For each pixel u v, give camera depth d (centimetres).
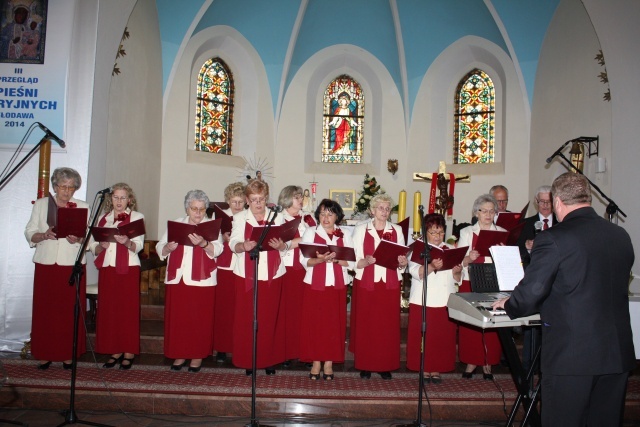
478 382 460
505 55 998
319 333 441
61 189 444
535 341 424
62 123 563
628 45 613
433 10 1000
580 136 783
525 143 983
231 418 409
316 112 1138
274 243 392
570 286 262
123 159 783
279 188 1083
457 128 1084
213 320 466
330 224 448
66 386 427
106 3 597
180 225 401
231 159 1047
